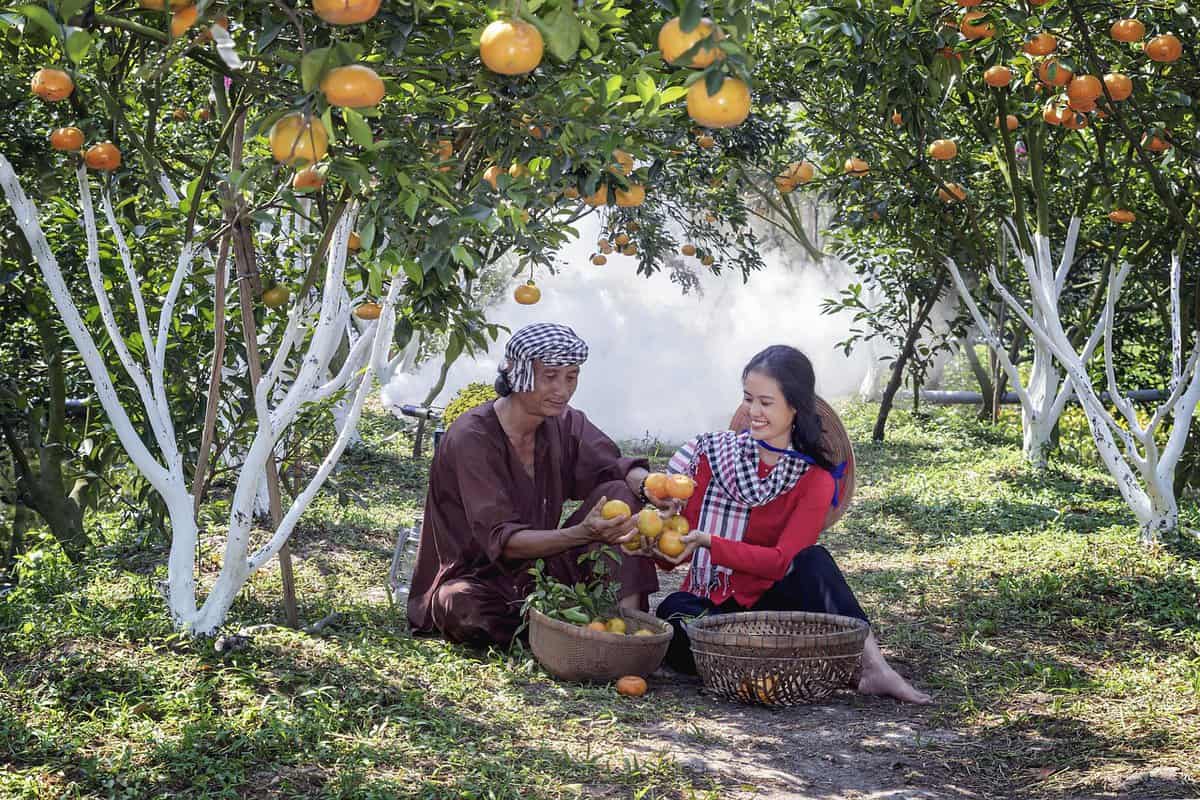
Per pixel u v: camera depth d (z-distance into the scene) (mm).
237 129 4215
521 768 3311
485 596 4539
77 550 6152
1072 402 12750
